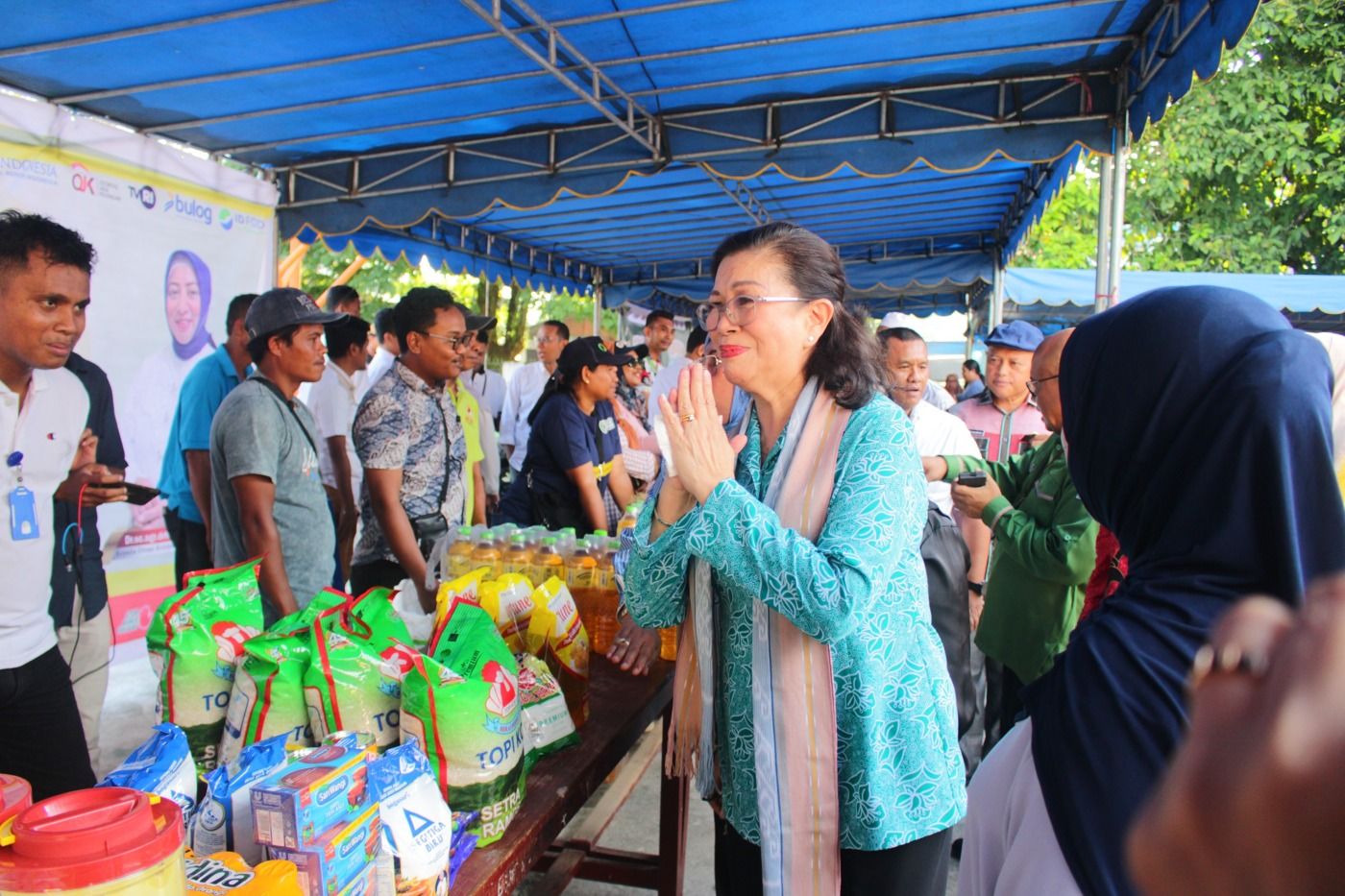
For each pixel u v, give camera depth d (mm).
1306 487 740
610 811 2799
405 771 1170
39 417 1946
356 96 4297
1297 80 13891
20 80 3801
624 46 3951
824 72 4316
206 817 1059
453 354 2984
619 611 2227
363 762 1091
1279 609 361
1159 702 702
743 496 1253
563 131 4996
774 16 3672
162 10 3201
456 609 1501
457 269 7660
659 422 1432
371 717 1333
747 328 1379
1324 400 757
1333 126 13836
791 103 4727
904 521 1290
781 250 1383
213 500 2514
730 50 3980
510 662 1463
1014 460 2637
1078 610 2301
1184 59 3512
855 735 1344
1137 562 852
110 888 736
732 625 1463
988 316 10047
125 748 3463
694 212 7160
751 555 1225
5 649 1868
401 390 2939
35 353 1841
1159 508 827
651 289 10438
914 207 7301
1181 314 830
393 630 1490
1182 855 318
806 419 1400
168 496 4059
